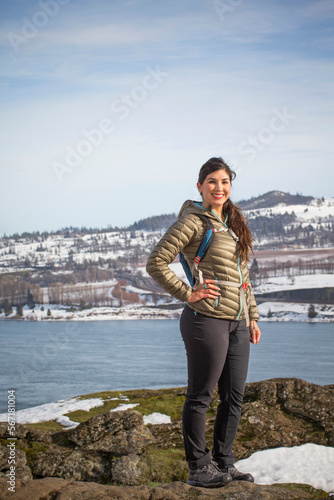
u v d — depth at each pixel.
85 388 49.22
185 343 2.57
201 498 2.27
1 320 123.50
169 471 3.56
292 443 3.79
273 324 125.81
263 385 4.62
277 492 2.45
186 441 2.62
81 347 85.62
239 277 2.52
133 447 3.78
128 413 4.17
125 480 3.46
